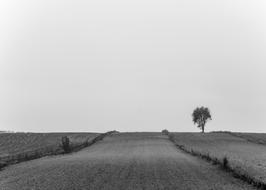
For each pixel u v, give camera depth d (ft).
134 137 365.61
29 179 114.21
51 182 108.06
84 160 173.58
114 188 98.22
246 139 349.82
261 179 111.04
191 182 109.40
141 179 114.62
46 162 163.84
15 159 171.42
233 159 174.70
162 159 179.73
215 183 107.76
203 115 506.89
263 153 226.17
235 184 106.32
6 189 97.14
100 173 127.54
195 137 367.66
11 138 313.32
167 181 111.04
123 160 173.88
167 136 380.37
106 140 335.67
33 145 268.41
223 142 320.50
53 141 294.46
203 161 170.40
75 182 107.96
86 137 349.41
